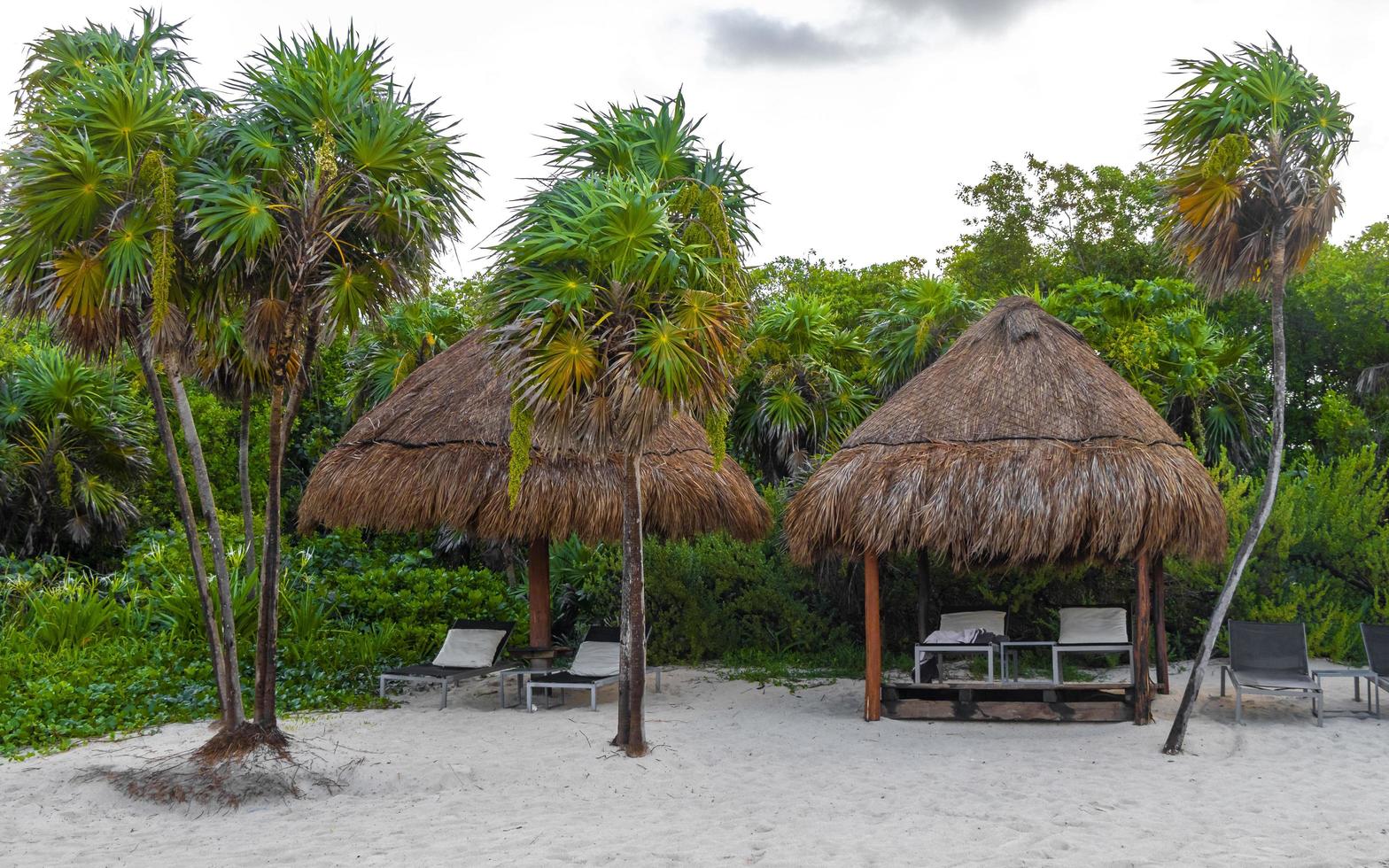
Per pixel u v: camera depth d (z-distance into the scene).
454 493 10.80
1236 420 17.73
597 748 9.00
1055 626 14.44
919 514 9.87
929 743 9.48
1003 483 9.73
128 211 7.85
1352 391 24.64
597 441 8.35
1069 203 28.55
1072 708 10.32
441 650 11.88
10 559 15.46
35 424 16.48
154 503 19.03
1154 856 6.01
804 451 17.14
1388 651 10.50
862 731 10.05
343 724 10.21
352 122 8.33
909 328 16.41
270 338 8.45
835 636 14.82
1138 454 9.70
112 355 8.73
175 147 8.05
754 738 9.70
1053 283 27.23
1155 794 7.54
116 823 6.98
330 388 21.45
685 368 8.02
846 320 27.73
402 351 18.05
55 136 7.60
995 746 9.34
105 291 7.83
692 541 15.22
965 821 6.87
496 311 8.70
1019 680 11.52
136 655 11.92
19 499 16.14
